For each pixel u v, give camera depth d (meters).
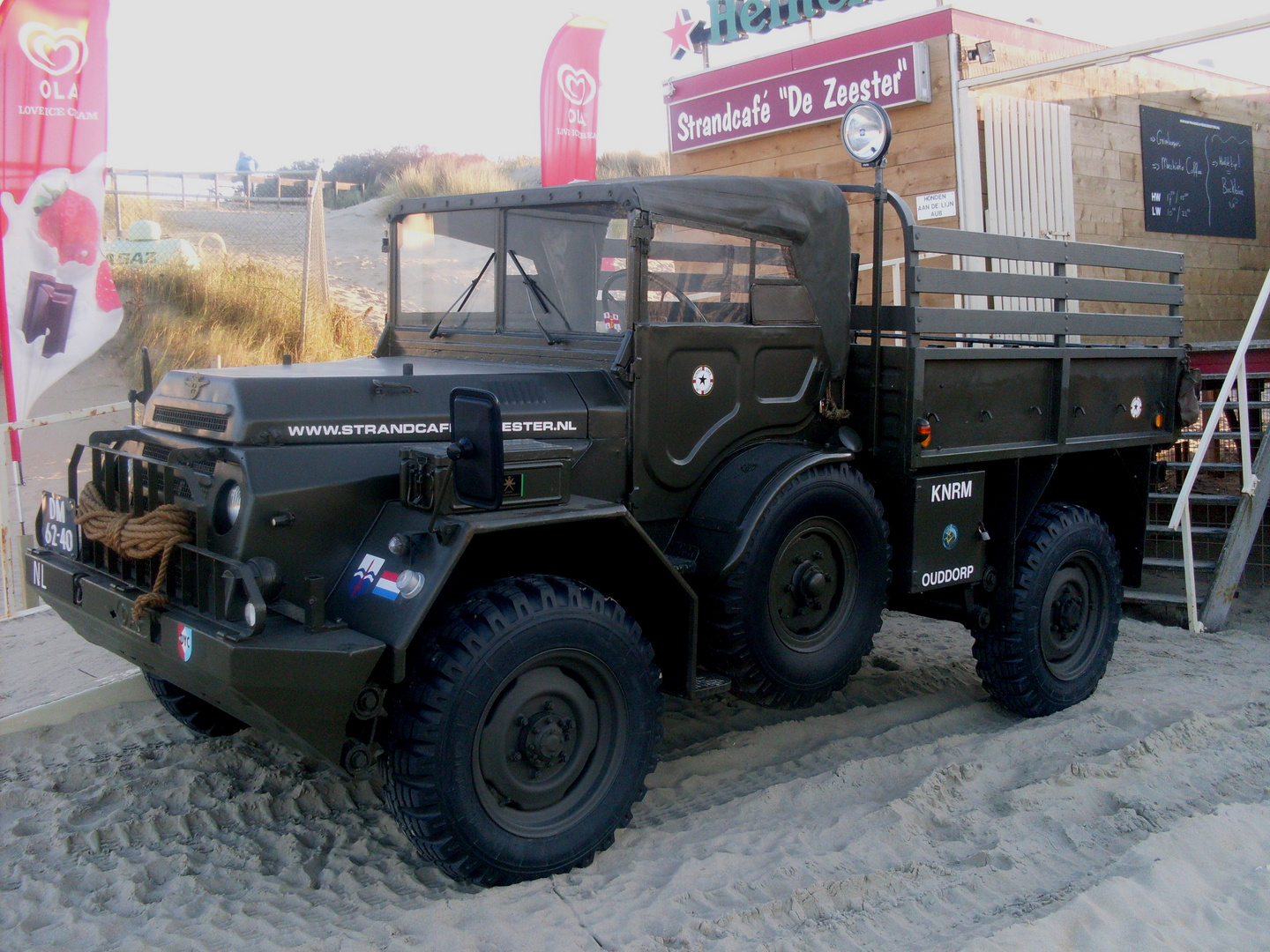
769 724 5.11
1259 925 3.14
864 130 4.54
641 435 3.97
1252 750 4.62
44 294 7.67
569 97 9.26
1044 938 3.01
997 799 4.14
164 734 4.71
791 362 4.52
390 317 5.04
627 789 3.63
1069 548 5.15
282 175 20.20
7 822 3.88
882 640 6.64
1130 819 3.90
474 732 3.25
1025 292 4.99
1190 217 10.33
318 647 3.03
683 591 3.79
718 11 10.26
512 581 3.47
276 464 3.30
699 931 3.10
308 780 4.26
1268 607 7.34
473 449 3.19
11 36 7.48
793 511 4.18
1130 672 5.93
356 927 3.16
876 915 3.23
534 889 3.36
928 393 4.57
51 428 10.72
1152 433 5.77
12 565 7.23
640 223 3.87
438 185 23.50
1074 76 9.37
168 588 3.39
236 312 13.18
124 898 3.35
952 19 8.50
